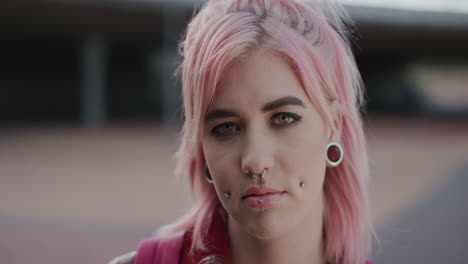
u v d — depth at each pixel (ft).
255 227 2.83
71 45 78.18
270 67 2.79
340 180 3.46
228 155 2.86
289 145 2.82
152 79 85.92
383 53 93.81
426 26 62.39
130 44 77.61
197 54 2.98
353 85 3.50
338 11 3.48
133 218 19.08
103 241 16.01
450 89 113.50
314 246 3.31
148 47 82.07
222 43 2.79
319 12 3.22
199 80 2.86
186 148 3.53
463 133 49.34
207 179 3.45
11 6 51.34
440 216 17.57
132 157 36.29
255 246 3.24
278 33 2.81
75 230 17.43
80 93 81.00
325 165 3.10
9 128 58.29
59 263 13.87
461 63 107.34
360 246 3.54
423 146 39.65
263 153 2.76
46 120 68.33
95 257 14.38
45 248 15.33
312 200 2.95
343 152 3.42
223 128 2.91
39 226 18.02
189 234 3.58
